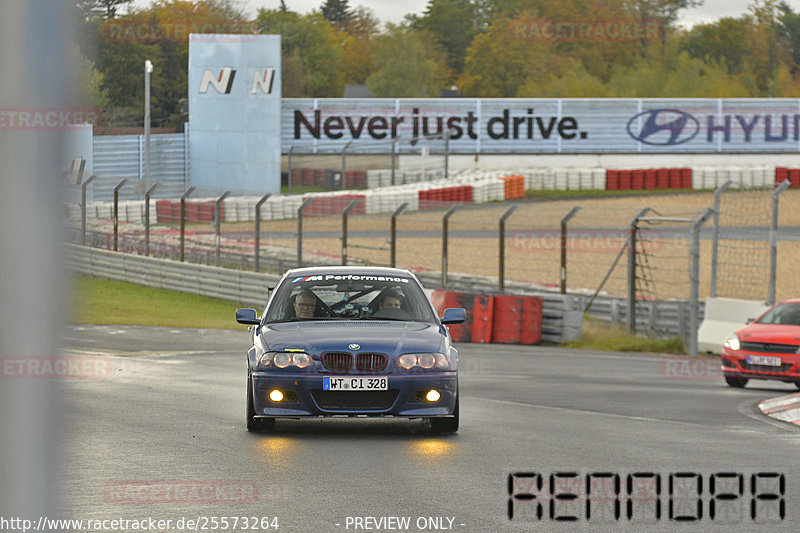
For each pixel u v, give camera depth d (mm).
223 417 36938
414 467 26766
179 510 21109
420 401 32438
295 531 19391
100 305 105375
